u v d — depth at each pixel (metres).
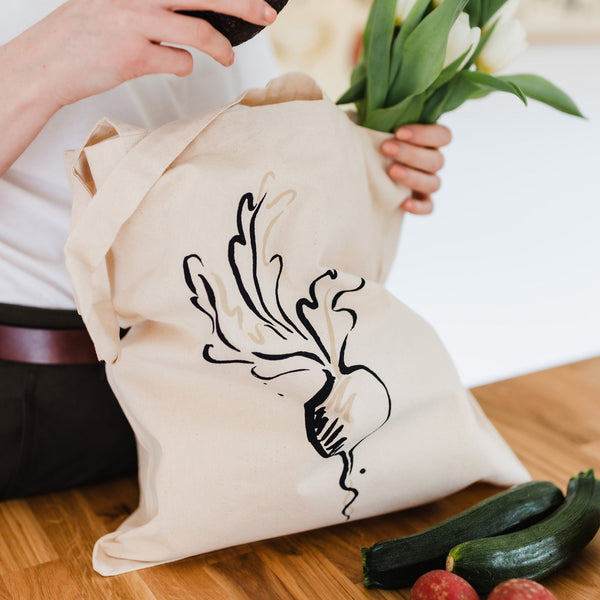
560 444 0.85
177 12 0.55
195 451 0.62
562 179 2.81
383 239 0.77
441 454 0.68
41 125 0.61
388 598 0.60
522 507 0.65
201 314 0.62
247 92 0.63
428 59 0.68
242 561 0.65
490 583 0.58
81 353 0.71
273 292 0.63
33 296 0.70
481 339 1.78
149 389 0.64
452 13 0.65
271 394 0.64
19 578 0.62
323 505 0.65
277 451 0.63
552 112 3.52
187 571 0.64
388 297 0.68
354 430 0.64
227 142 0.61
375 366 0.65
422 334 0.68
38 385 0.71
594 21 3.58
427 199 0.80
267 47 0.87
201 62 0.79
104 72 0.56
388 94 0.73
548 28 3.51
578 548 0.62
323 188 0.63
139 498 0.76
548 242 2.34
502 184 2.73
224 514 0.63
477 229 2.40
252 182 0.61
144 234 0.60
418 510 0.74
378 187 0.72
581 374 1.04
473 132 3.21
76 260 0.59
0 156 0.62
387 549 0.61
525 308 1.94
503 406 0.94
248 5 0.53
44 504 0.75
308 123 0.63
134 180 0.58
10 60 0.57
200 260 0.61
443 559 0.61
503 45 0.71
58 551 0.66
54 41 0.56
